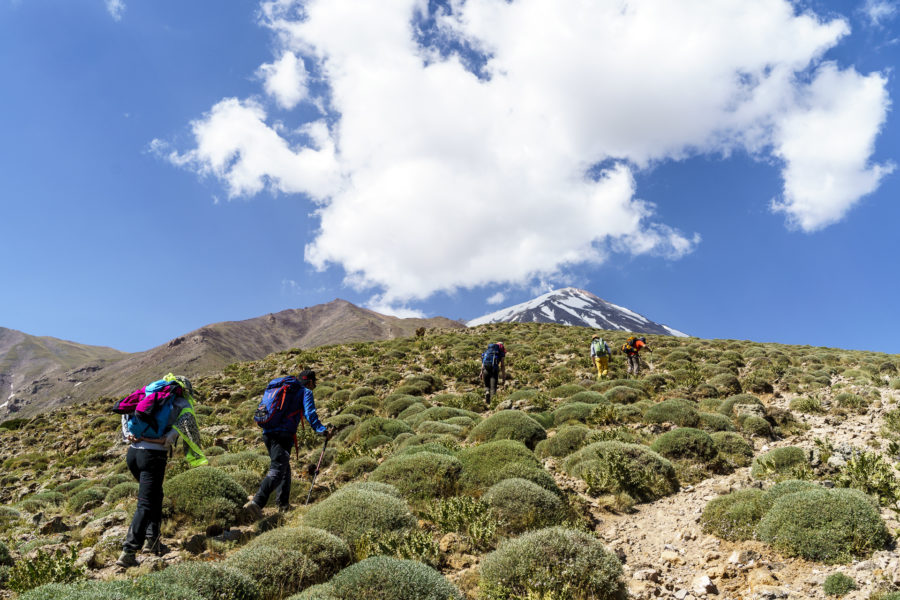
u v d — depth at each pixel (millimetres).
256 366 36031
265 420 7820
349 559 6164
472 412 16703
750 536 7219
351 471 10633
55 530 8914
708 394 18250
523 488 7984
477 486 8742
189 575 4910
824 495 6957
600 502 9164
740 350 33031
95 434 23688
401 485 8781
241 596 4977
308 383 8344
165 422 6422
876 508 6938
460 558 6738
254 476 9773
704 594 5996
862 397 16172
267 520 7582
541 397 17859
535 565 5863
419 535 6715
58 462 19594
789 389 19281
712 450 11164
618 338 38000
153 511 6371
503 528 7379
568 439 11805
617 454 9883
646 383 20062
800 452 9828
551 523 7555
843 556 6164
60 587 4367
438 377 26109
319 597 4863
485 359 19125
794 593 5664
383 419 14828
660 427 13367
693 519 8289
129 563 6070
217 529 7465
